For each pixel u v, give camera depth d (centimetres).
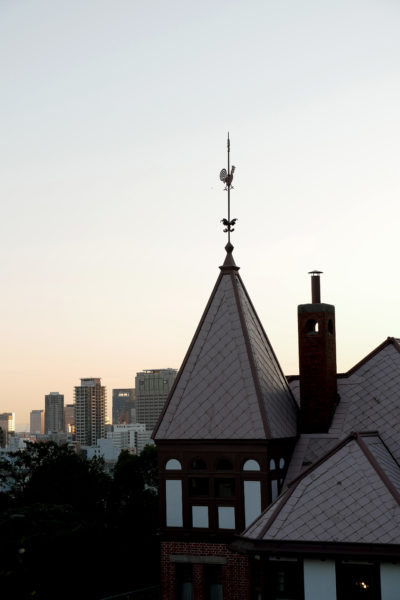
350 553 3234
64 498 9394
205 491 4138
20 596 5769
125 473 10669
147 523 9131
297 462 4288
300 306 4562
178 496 4166
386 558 3209
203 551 4075
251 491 4028
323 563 3312
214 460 4119
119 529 8875
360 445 3706
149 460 11100
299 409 4600
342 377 4678
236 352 4341
